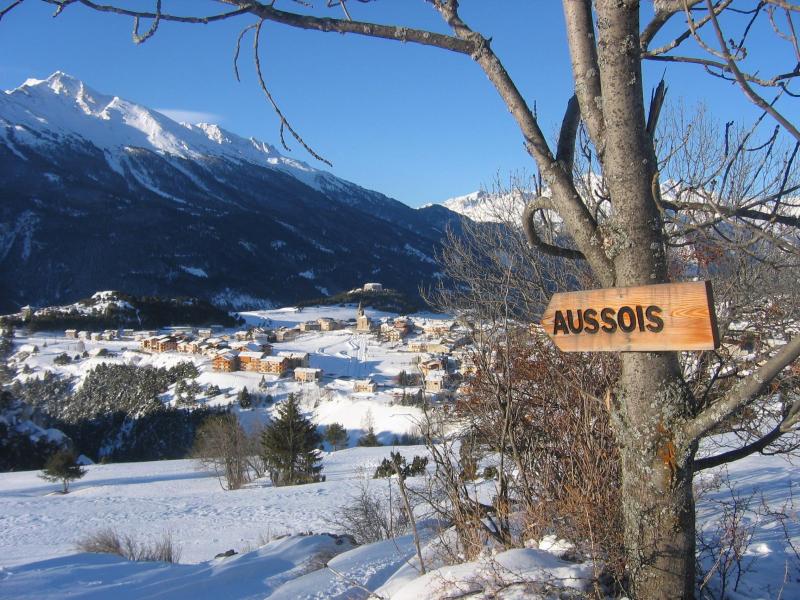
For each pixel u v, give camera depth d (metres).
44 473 35.19
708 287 2.22
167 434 62.00
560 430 4.17
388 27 2.69
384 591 3.93
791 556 3.72
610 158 2.57
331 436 44.88
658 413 2.49
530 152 2.77
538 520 3.72
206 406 64.81
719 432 4.32
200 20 2.33
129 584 6.25
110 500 25.58
